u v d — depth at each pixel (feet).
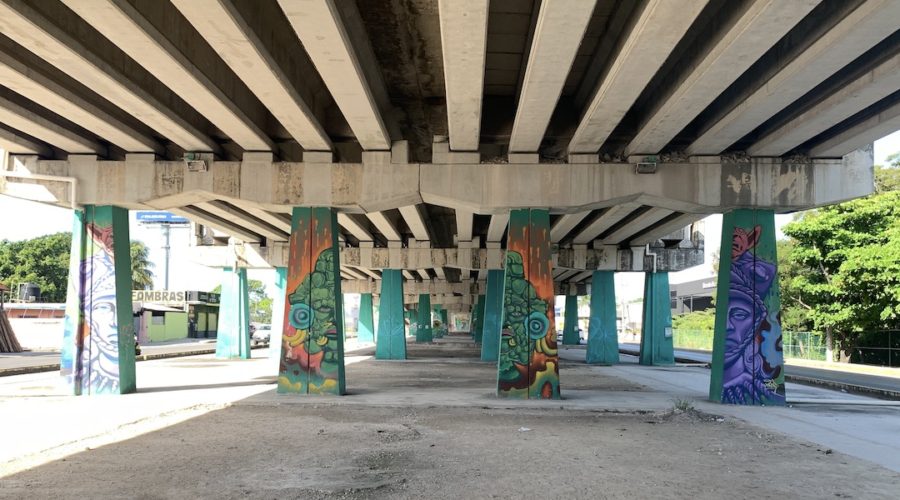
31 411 46.50
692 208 56.08
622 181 54.34
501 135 53.83
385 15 38.27
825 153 53.11
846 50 32.99
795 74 36.24
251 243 112.57
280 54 39.91
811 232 115.96
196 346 174.09
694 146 52.03
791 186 53.93
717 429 42.01
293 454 33.04
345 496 25.26
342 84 39.42
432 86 50.70
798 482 28.22
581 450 34.78
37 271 226.79
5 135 51.29
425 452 33.83
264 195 55.21
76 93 44.39
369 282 198.70
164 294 242.37
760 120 44.52
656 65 36.22
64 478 27.89
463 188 54.80
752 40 32.48
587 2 29.14
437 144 55.31
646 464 31.48
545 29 31.76
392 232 104.88
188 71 37.06
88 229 56.49
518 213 56.39
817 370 104.01
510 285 56.39
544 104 42.24
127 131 50.52
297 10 30.01
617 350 110.22
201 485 26.78
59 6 33.91
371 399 54.13
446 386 66.49
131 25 30.96
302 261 56.54
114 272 56.39
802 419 46.26
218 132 56.03
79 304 56.29
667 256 108.47
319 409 49.57
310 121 47.44
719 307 56.18
